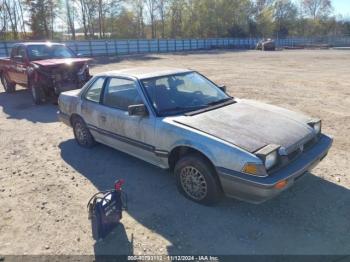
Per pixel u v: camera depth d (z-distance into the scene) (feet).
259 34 239.91
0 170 16.87
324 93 34.88
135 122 14.53
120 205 11.48
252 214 11.99
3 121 26.94
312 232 10.85
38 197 13.91
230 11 222.89
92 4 177.99
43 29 156.97
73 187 14.70
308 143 12.68
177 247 10.40
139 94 14.48
